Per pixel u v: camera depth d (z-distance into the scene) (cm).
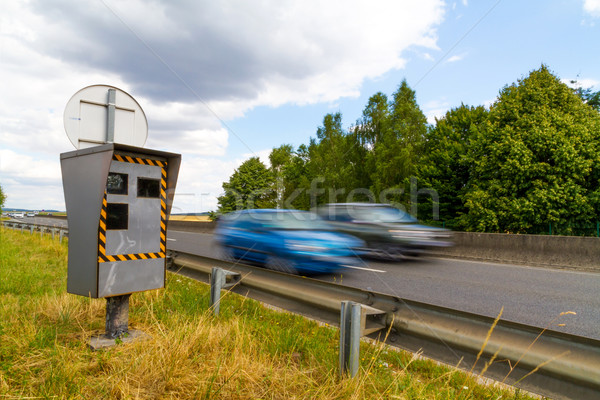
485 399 287
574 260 1041
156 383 289
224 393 275
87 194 391
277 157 7069
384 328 312
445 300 641
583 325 508
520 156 2062
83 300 503
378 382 295
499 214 2081
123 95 548
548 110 2159
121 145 381
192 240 2011
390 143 3844
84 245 391
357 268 976
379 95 4372
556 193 1909
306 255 805
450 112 3928
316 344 375
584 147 1983
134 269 401
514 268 1035
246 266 466
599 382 198
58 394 263
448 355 266
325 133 4912
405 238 1083
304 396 273
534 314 560
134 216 405
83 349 344
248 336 361
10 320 420
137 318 451
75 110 512
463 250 1327
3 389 264
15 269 767
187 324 396
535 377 226
